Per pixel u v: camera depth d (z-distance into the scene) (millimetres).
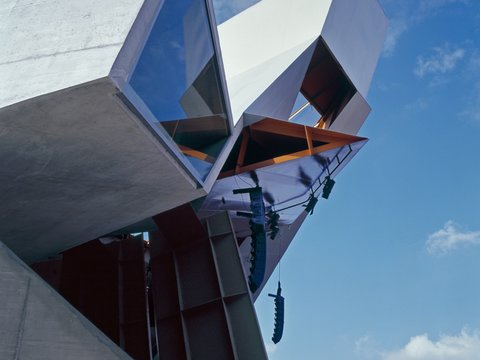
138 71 7750
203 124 12047
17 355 6480
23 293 6770
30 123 6590
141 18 7215
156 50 8789
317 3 25438
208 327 16312
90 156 7648
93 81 6137
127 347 17641
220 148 13570
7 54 6934
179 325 16750
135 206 10133
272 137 19312
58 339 6738
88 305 18141
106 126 6961
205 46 12492
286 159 18594
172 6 9930
